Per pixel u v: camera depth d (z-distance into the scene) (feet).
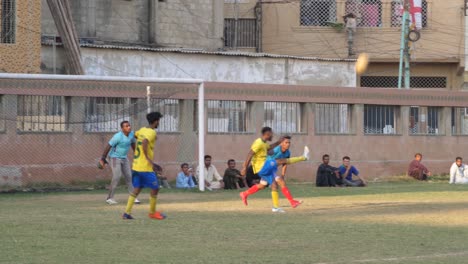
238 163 138.10
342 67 184.96
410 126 155.43
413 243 59.82
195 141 132.05
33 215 79.97
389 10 215.10
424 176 150.30
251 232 65.98
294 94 143.33
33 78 114.42
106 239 61.57
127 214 75.72
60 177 122.01
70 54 153.58
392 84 218.38
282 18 216.54
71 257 52.75
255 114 139.85
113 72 164.25
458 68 216.13
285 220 75.51
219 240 61.21
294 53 216.33
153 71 167.94
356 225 71.26
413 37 198.49
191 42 196.54
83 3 182.29
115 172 94.32
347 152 148.46
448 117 158.81
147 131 75.00
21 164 119.65
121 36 187.52
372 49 215.10
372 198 104.53
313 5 216.74
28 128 120.37
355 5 215.92
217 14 200.54
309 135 144.77
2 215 80.02
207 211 84.89
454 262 51.19
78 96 123.54
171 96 129.80
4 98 118.62
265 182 86.58
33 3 148.46
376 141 151.23
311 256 53.62
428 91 156.35
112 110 126.00
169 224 71.61
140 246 57.93
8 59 145.18
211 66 173.27
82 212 83.30
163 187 123.65
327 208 88.74
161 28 191.83
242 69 175.73
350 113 149.59
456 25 216.33
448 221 74.84
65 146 122.62
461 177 143.43
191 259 52.26
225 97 136.67
